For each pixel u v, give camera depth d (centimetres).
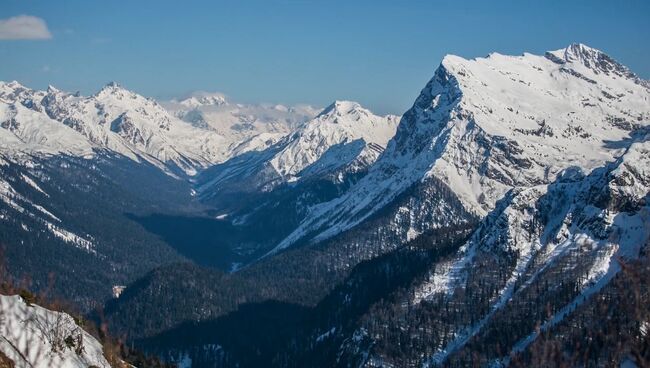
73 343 14238
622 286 7081
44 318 14088
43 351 13112
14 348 12469
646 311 6788
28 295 14925
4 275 16150
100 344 16138
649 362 6644
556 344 8744
